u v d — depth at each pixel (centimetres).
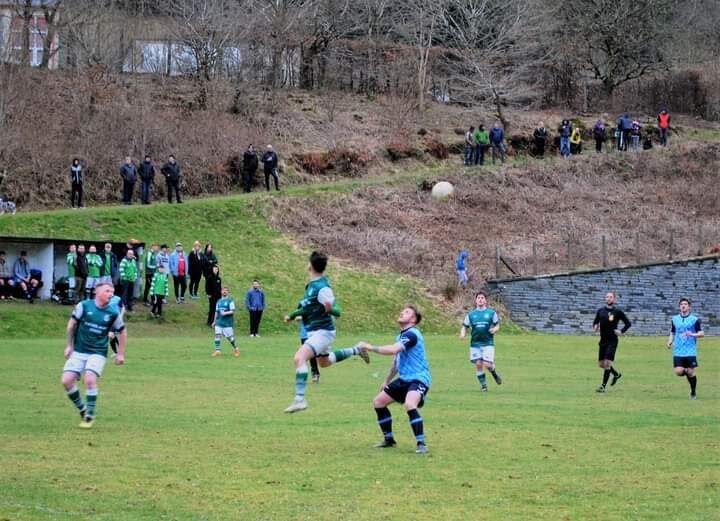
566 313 6238
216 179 7588
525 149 9281
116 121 7581
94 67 8175
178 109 8400
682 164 8944
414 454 1794
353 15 10319
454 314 6000
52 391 2609
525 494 1490
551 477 1614
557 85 10662
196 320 5169
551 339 5425
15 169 6906
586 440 1992
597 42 10806
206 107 8569
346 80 10075
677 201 8438
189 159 7612
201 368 3384
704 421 2320
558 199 8169
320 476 1585
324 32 9950
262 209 6825
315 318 1867
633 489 1536
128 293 5062
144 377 3052
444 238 7175
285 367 3503
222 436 1944
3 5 8450
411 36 10294
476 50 10112
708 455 1833
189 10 9338
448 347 4638
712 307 6475
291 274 6091
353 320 5672
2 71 7525
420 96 9656
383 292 6100
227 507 1377
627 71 10906
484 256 6938
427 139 9069
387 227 7169
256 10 9350
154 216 6331
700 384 3294
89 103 7694
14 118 7256
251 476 1574
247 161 7244
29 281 5012
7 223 5700
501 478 1600
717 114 10669
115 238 5928
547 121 9912
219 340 3884
